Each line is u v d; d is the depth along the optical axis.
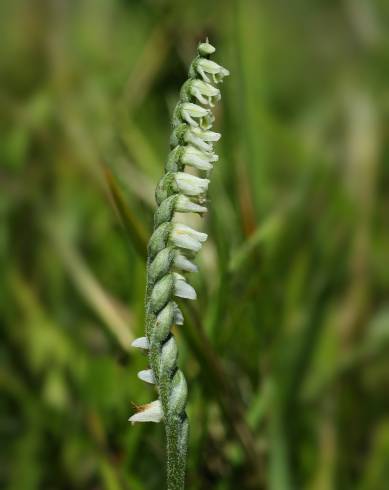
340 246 0.53
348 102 0.69
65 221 0.55
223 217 0.46
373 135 0.64
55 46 0.73
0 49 0.73
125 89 0.62
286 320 0.47
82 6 0.75
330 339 0.48
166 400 0.29
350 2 0.76
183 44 0.62
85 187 0.57
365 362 0.48
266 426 0.44
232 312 0.44
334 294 0.52
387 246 0.57
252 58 0.62
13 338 0.47
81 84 0.67
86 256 0.54
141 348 0.30
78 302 0.51
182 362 0.42
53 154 0.60
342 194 0.57
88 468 0.44
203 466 0.42
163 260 0.29
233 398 0.41
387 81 0.72
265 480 0.42
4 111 0.64
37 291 0.53
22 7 0.76
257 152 0.51
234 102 0.49
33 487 0.44
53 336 0.46
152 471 0.41
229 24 0.54
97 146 0.56
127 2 0.72
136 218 0.39
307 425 0.45
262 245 0.46
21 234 0.56
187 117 0.29
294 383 0.45
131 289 0.46
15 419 0.45
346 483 0.44
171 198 0.29
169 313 0.29
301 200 0.53
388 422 0.45
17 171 0.60
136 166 0.54
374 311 0.53
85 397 0.43
